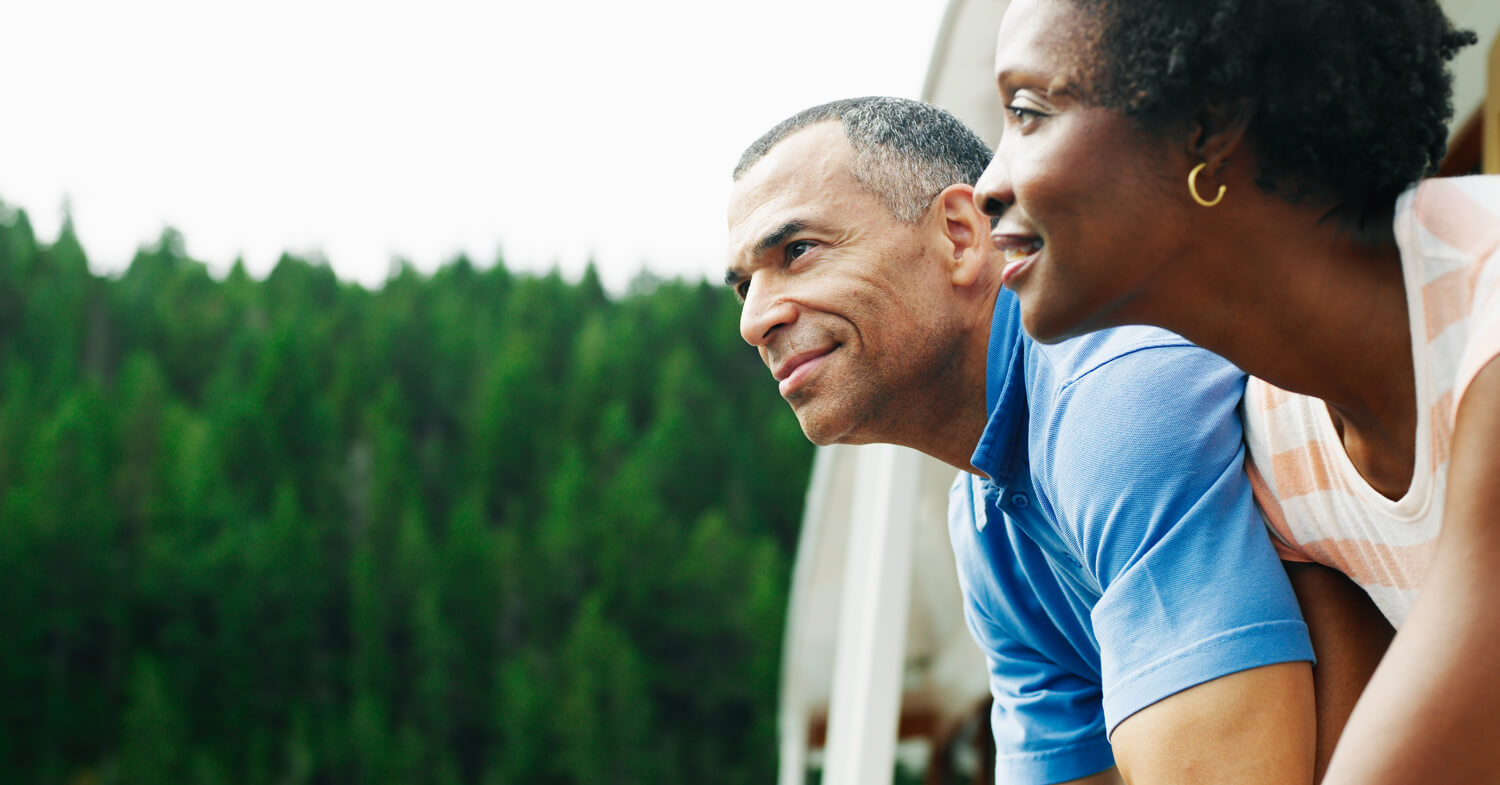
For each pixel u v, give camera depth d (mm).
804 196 1182
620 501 61375
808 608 7613
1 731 54000
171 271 82750
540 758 54125
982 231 1176
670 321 73000
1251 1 691
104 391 71438
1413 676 658
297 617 58719
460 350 75125
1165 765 909
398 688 58094
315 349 74562
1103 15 711
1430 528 792
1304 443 899
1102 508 996
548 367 75625
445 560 60469
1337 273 739
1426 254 708
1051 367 1108
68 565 56938
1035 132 741
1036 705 1483
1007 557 1389
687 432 64688
